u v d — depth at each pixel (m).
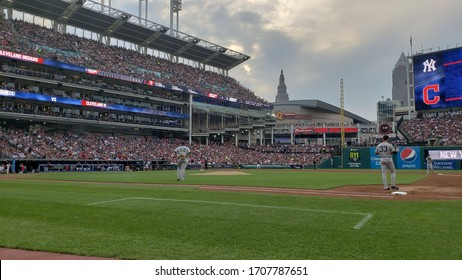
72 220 8.79
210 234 7.15
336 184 19.20
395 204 10.58
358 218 8.42
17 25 60.50
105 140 62.72
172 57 88.56
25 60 52.19
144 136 74.75
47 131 60.84
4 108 51.09
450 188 16.45
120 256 6.00
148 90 72.94
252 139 100.56
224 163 68.31
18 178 27.34
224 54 91.38
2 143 47.50
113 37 76.00
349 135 99.12
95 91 62.91
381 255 5.75
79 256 6.07
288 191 15.02
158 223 8.20
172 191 14.78
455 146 49.97
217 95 82.50
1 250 6.44
